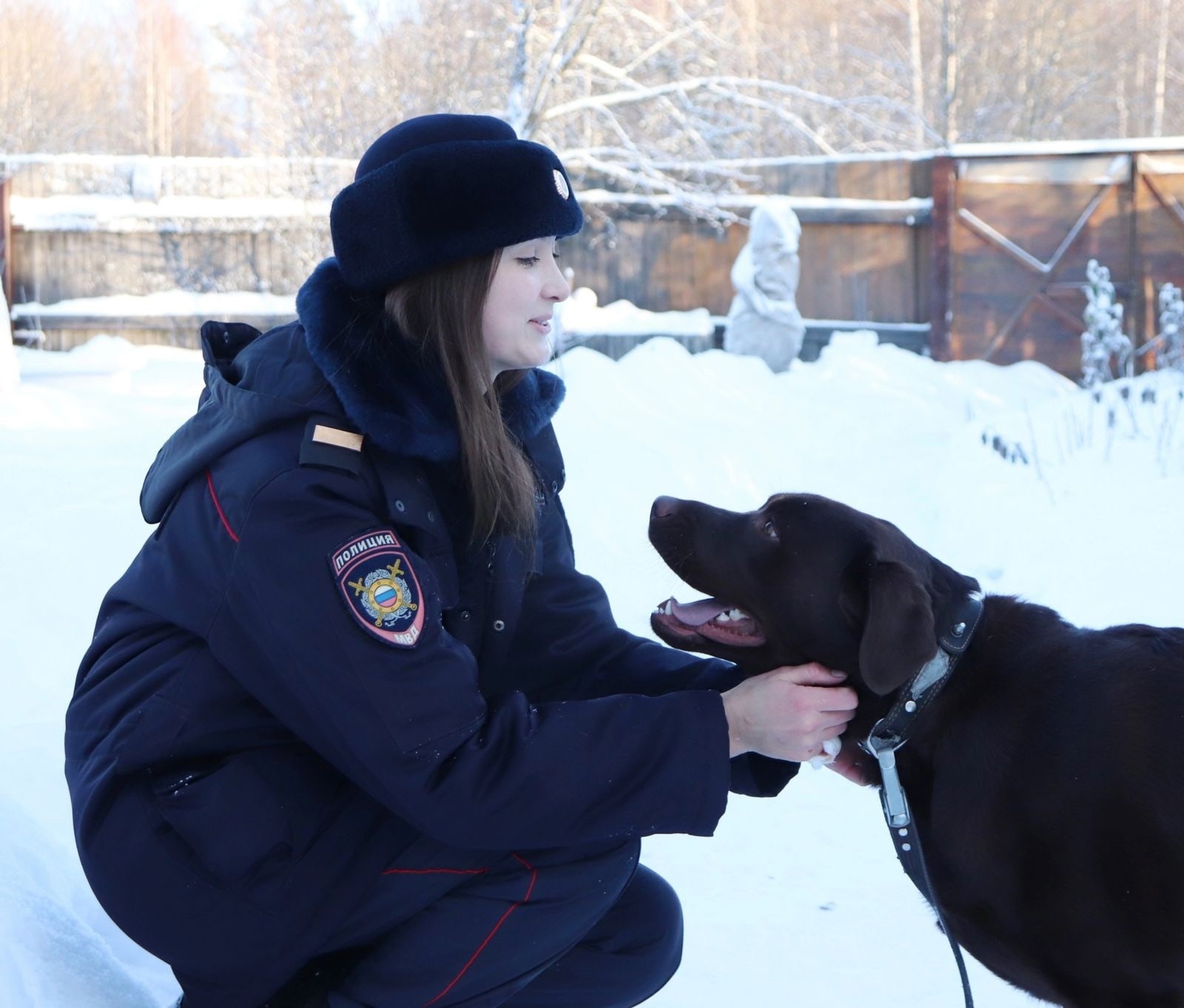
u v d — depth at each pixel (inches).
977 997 105.1
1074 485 247.6
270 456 71.1
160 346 507.8
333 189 526.6
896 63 880.3
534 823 71.7
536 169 74.8
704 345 536.4
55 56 870.4
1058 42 922.7
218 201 532.4
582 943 86.9
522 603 87.9
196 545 71.5
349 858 73.9
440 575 76.3
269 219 534.3
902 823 85.7
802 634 88.7
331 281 75.2
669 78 565.9
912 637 78.0
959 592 89.1
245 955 71.9
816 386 478.3
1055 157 543.5
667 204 558.9
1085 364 498.6
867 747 88.4
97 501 196.2
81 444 246.1
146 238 532.1
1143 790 78.5
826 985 107.1
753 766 89.7
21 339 518.6
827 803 147.8
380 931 76.9
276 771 72.7
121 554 176.2
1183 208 538.9
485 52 523.8
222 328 80.1
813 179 566.6
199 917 70.7
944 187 544.7
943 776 84.9
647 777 73.2
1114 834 78.8
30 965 78.9
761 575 89.7
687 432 349.4
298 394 72.2
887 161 559.8
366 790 72.8
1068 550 210.1
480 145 73.7
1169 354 450.6
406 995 78.1
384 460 73.7
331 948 75.9
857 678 88.0
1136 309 545.6
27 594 153.9
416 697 69.5
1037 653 85.7
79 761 73.6
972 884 84.2
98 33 1000.9
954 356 554.6
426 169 72.9
